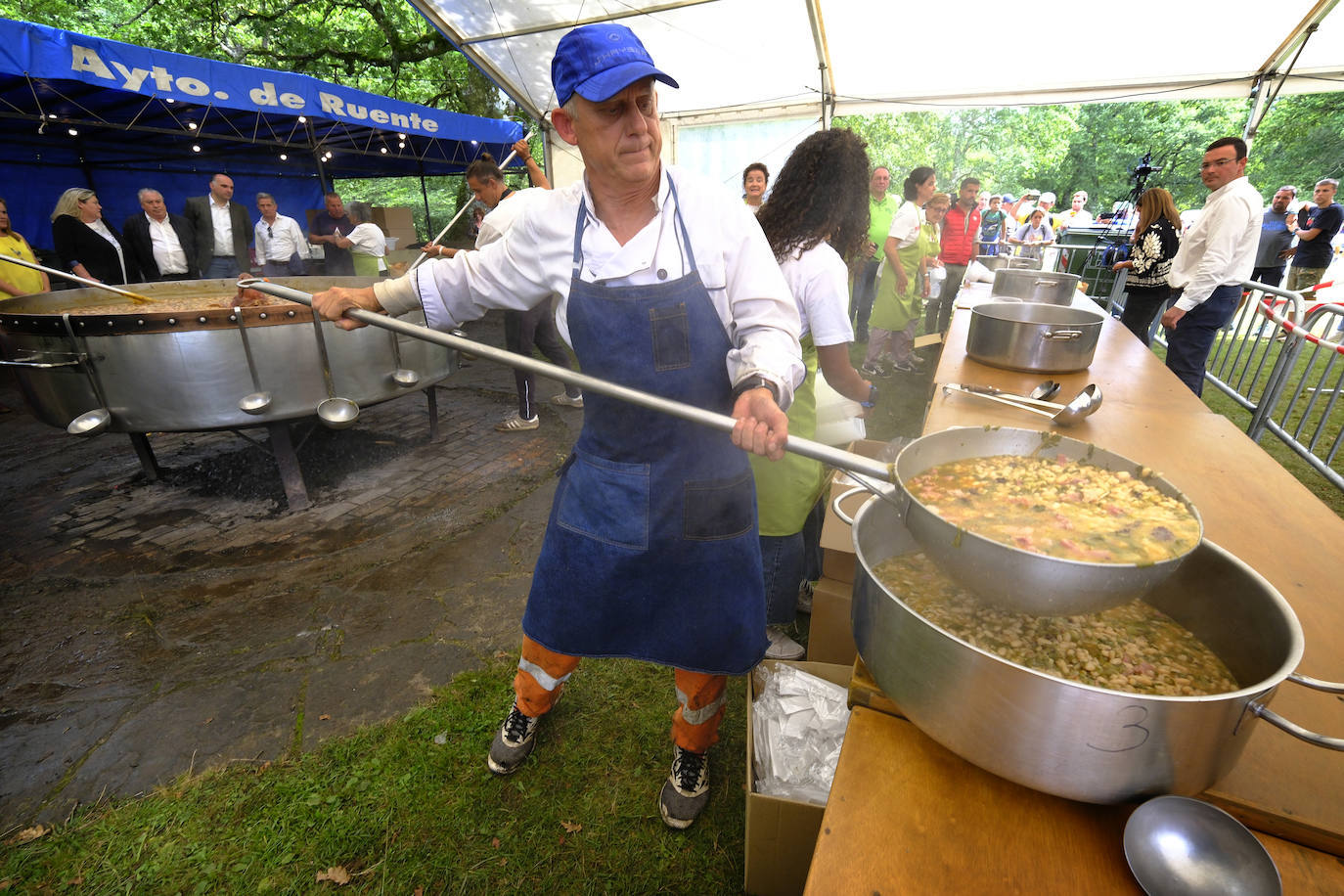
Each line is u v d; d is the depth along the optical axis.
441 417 4.89
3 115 6.91
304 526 3.26
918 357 6.36
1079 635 0.95
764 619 1.55
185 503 3.52
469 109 13.80
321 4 13.71
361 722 2.08
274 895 1.61
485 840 1.74
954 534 0.81
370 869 1.67
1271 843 0.76
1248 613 0.89
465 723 2.07
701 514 1.36
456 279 1.48
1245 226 3.79
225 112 8.08
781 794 1.48
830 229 1.69
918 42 6.61
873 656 0.90
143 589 2.75
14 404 5.09
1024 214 13.29
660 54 7.08
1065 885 0.72
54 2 14.30
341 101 7.25
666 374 1.26
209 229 6.51
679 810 1.75
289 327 3.04
